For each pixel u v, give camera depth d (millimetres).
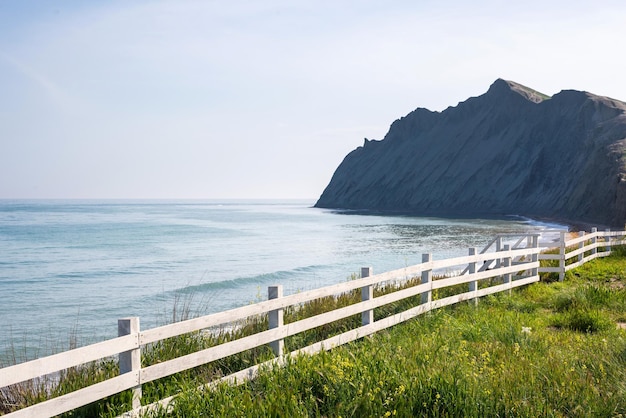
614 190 102438
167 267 39938
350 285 9281
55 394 6871
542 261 19344
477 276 13734
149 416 5812
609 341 8758
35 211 187875
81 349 5336
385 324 10219
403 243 62281
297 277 34062
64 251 52375
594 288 13797
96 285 31109
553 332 10461
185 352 8414
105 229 87500
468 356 7809
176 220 125312
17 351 15852
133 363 5918
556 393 6242
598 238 23812
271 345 7891
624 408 5812
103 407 5980
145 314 22172
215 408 5914
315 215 170500
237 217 149000
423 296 11914
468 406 5773
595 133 149625
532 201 185375
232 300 25453
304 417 5660
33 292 28484
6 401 6941
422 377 6410
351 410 5840
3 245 58844
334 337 8828
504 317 11398
